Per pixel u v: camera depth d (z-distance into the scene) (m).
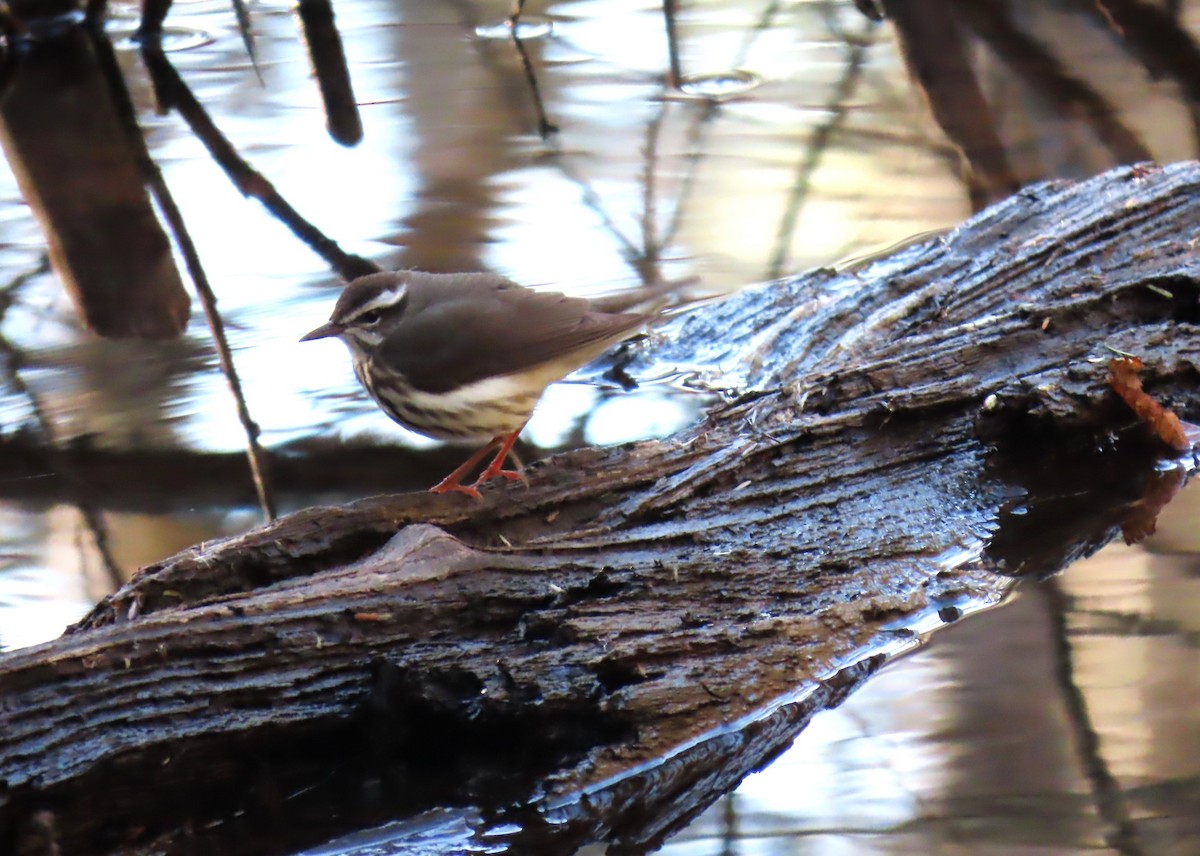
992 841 7.75
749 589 9.35
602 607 8.88
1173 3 20.30
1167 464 11.11
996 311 12.59
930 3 19.70
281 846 8.06
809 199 16.92
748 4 23.64
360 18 23.09
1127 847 7.60
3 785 7.66
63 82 20.64
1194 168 13.91
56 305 14.95
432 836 8.07
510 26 22.59
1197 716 8.49
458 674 8.45
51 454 12.57
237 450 12.56
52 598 10.55
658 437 12.05
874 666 9.02
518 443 12.56
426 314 10.34
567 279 14.95
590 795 8.11
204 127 19.11
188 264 14.64
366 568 8.73
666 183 17.38
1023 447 11.14
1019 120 18.44
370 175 17.50
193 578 8.79
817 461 10.69
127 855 7.97
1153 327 11.87
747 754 8.36
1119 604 9.62
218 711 8.14
